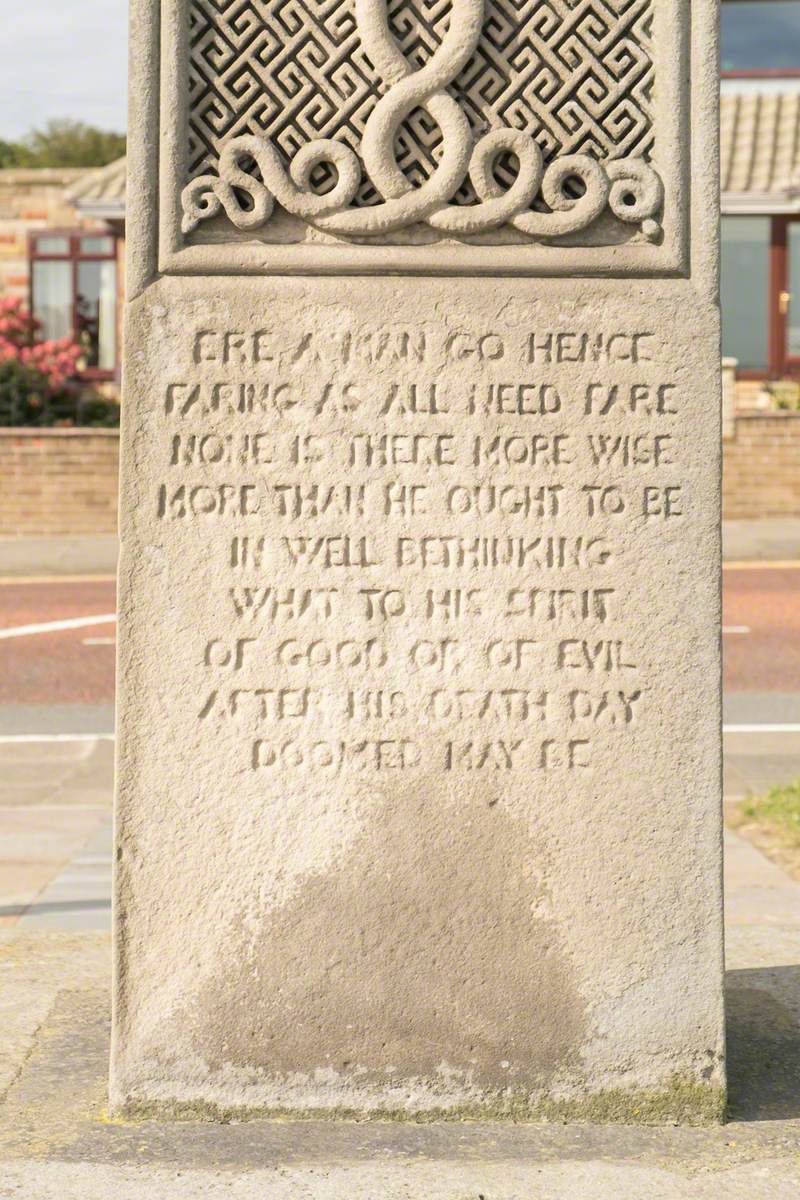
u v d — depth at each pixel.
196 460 3.71
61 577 18.48
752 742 9.20
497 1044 3.70
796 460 21.61
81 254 27.58
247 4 3.73
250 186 3.71
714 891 3.70
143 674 3.70
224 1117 3.69
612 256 3.73
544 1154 3.50
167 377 3.71
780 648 12.66
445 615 3.71
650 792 3.71
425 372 3.71
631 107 3.74
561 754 3.71
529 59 3.74
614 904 3.70
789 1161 3.46
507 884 3.71
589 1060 3.70
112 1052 3.70
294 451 3.71
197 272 3.72
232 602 3.70
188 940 3.69
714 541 3.71
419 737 3.71
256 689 3.70
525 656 3.71
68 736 9.59
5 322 25.42
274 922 3.70
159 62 3.72
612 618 3.71
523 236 3.75
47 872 6.29
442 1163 3.44
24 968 4.91
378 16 3.71
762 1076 3.98
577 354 3.72
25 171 27.61
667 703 3.71
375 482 3.71
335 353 3.71
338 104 3.73
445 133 3.71
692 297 3.72
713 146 3.73
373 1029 3.70
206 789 3.70
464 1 3.71
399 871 3.70
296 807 3.70
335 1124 3.68
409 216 3.71
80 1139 3.57
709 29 3.74
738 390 26.17
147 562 3.70
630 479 3.72
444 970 3.70
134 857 3.69
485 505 3.72
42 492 21.44
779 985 4.68
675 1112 3.70
